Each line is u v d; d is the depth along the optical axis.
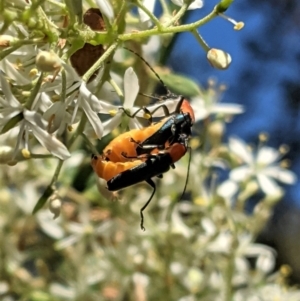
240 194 0.20
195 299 0.19
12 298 0.21
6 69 0.13
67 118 0.13
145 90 0.16
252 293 0.20
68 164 0.20
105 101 0.14
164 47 0.17
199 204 0.19
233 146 0.20
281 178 0.20
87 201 0.20
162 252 0.19
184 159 0.19
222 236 0.19
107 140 0.16
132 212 0.19
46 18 0.12
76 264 0.20
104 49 0.13
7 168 0.20
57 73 0.12
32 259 0.22
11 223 0.20
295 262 0.31
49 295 0.20
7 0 0.12
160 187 0.19
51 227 0.20
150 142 0.13
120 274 0.19
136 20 0.14
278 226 0.32
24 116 0.13
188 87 0.17
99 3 0.13
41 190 0.21
